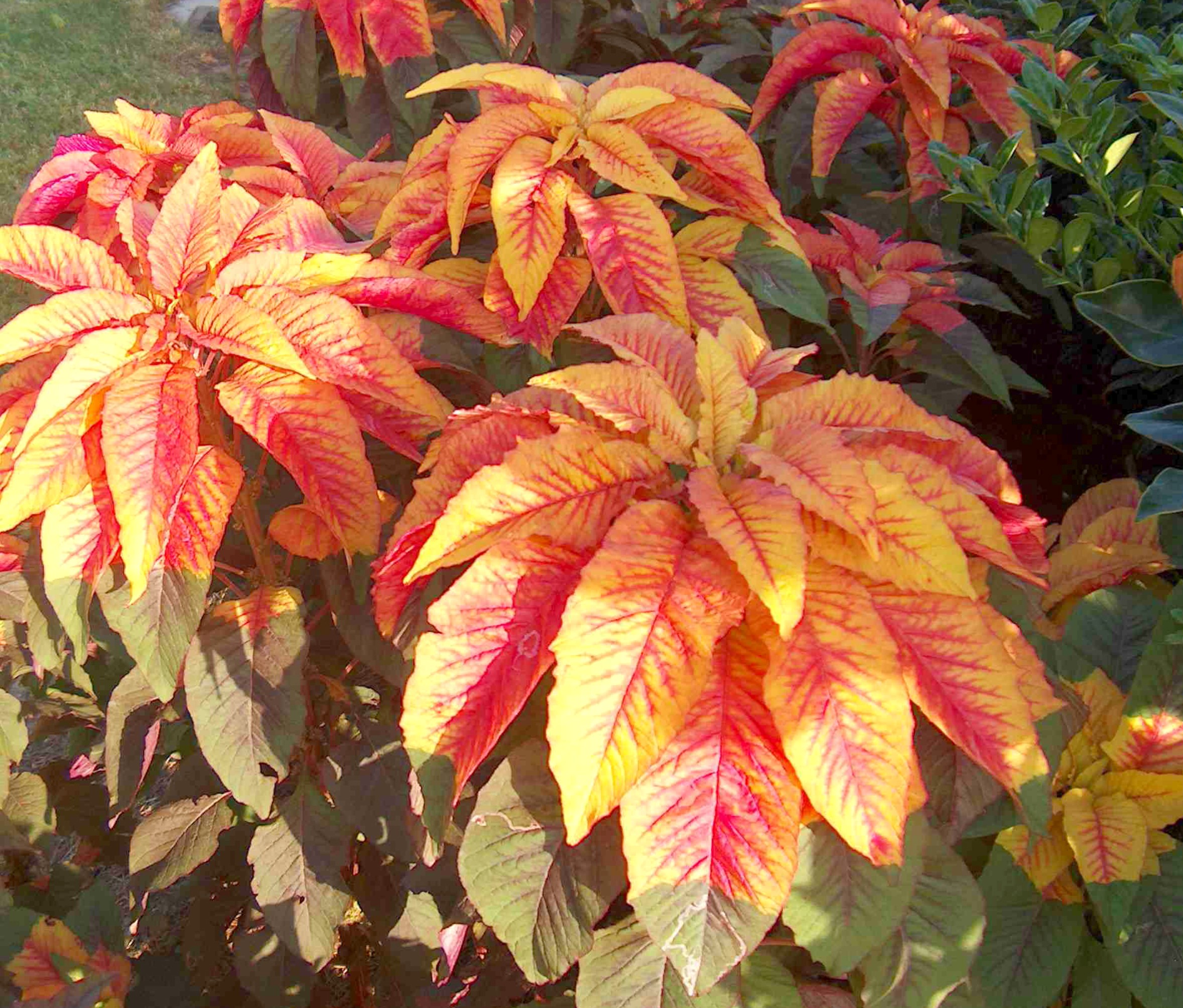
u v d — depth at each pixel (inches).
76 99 137.2
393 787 34.4
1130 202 34.9
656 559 23.8
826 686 23.0
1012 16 49.6
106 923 36.6
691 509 25.6
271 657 31.4
